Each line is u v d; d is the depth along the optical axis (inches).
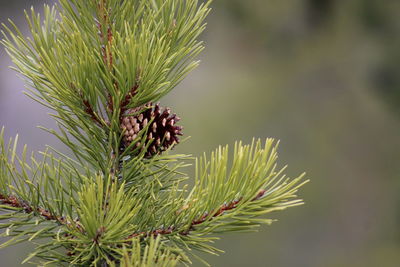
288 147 521.7
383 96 469.7
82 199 98.9
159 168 115.6
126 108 107.9
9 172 108.2
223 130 502.0
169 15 111.2
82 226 105.1
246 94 508.7
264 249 493.0
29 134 441.4
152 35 108.6
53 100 108.7
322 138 518.3
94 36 109.6
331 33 460.8
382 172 518.3
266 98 506.0
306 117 513.0
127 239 104.0
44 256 106.1
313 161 523.8
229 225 105.7
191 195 110.3
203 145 494.9
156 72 104.1
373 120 512.7
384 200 513.0
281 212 509.4
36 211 107.5
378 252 495.8
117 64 105.0
